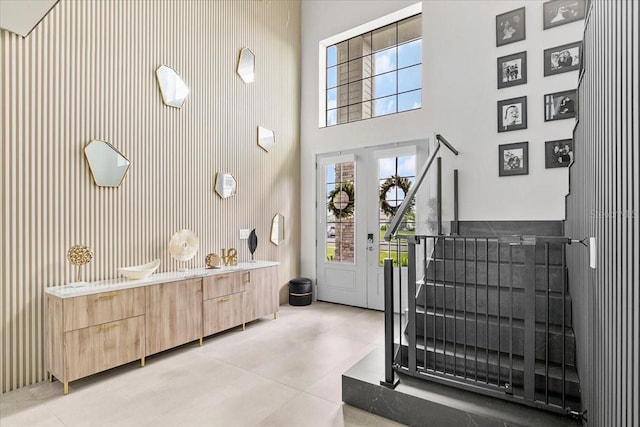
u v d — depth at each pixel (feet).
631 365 3.13
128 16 11.53
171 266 12.64
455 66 14.39
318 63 18.57
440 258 11.43
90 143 10.44
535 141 12.71
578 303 7.16
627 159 3.25
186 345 11.90
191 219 13.39
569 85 12.21
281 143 17.76
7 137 8.89
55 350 8.97
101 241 10.72
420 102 15.99
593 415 5.26
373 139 16.58
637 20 2.92
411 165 15.84
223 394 8.60
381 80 17.24
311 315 15.65
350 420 7.50
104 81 10.85
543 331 8.06
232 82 15.21
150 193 12.05
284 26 18.13
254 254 15.94
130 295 9.96
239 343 12.10
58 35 9.86
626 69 3.27
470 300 9.57
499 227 13.15
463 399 7.10
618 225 3.62
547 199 12.46
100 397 8.46
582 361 6.48
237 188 15.29
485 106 13.73
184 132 13.21
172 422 7.43
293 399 8.36
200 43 13.89
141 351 10.16
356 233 17.29
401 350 8.63
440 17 14.79
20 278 9.07
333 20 18.08
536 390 7.35
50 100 9.67
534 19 12.89
